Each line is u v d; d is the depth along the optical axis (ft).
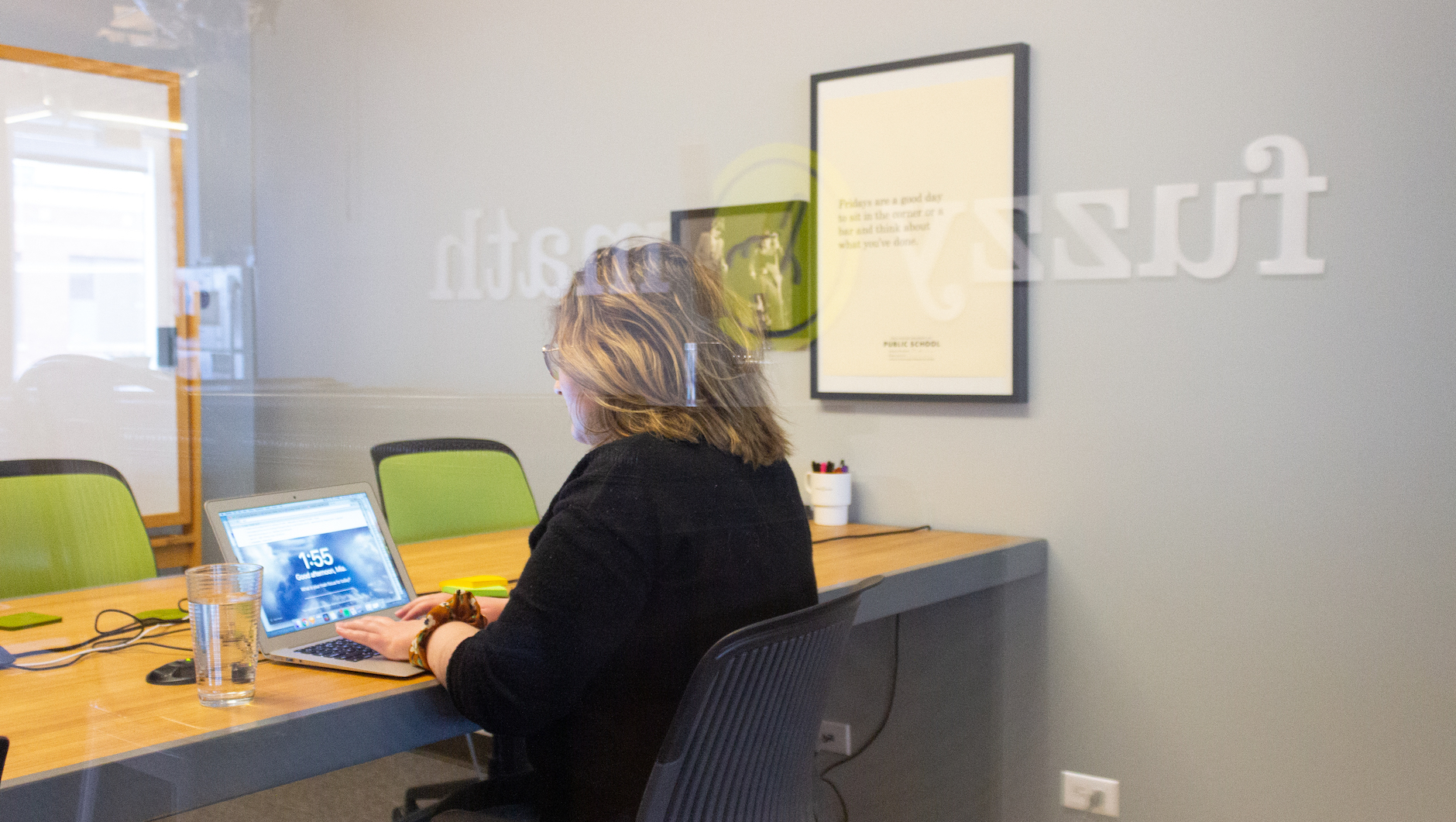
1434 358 4.42
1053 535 5.46
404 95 6.94
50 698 2.73
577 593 2.71
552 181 6.48
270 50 7.57
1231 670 4.99
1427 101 4.38
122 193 7.11
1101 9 5.19
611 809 2.86
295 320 7.39
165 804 2.37
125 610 3.76
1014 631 5.55
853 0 5.82
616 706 2.83
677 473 2.93
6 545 4.24
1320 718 4.78
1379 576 4.60
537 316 6.32
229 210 7.44
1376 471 4.58
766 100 6.05
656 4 6.23
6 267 6.35
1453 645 4.44
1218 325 4.94
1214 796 5.07
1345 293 4.62
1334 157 4.61
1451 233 4.35
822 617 2.85
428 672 2.99
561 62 6.42
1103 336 5.26
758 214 6.07
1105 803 5.34
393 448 5.86
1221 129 4.89
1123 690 5.29
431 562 4.82
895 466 5.91
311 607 3.35
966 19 5.55
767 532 3.08
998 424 5.59
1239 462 4.93
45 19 6.65
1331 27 4.59
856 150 5.85
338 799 4.15
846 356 5.98
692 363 3.16
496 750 3.67
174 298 6.97
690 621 2.85
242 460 7.28
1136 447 5.21
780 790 3.00
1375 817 4.66
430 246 6.80
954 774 5.68
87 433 6.67
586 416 3.27
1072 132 5.30
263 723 2.55
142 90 7.21
